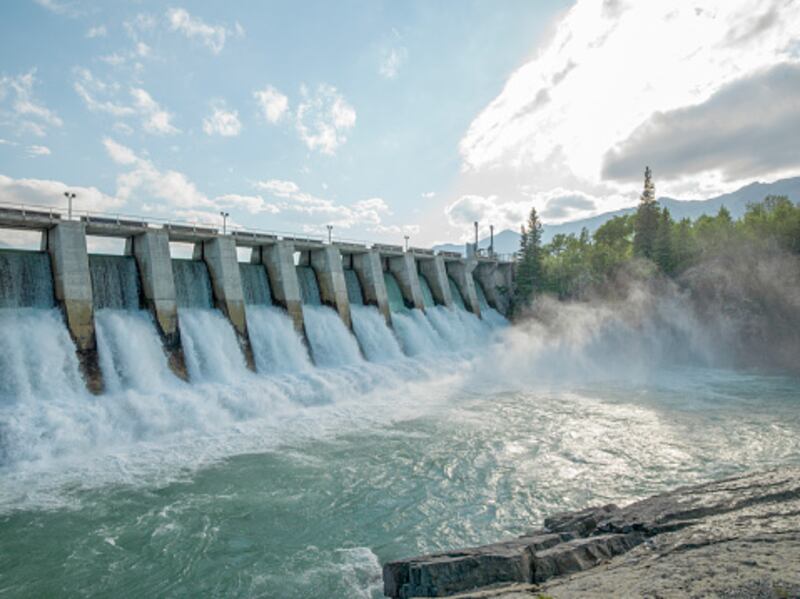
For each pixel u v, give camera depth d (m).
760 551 9.49
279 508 16.84
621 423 27.06
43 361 26.27
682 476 19.22
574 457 21.66
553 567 11.08
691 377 42.41
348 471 20.14
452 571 10.88
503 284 78.25
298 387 31.75
